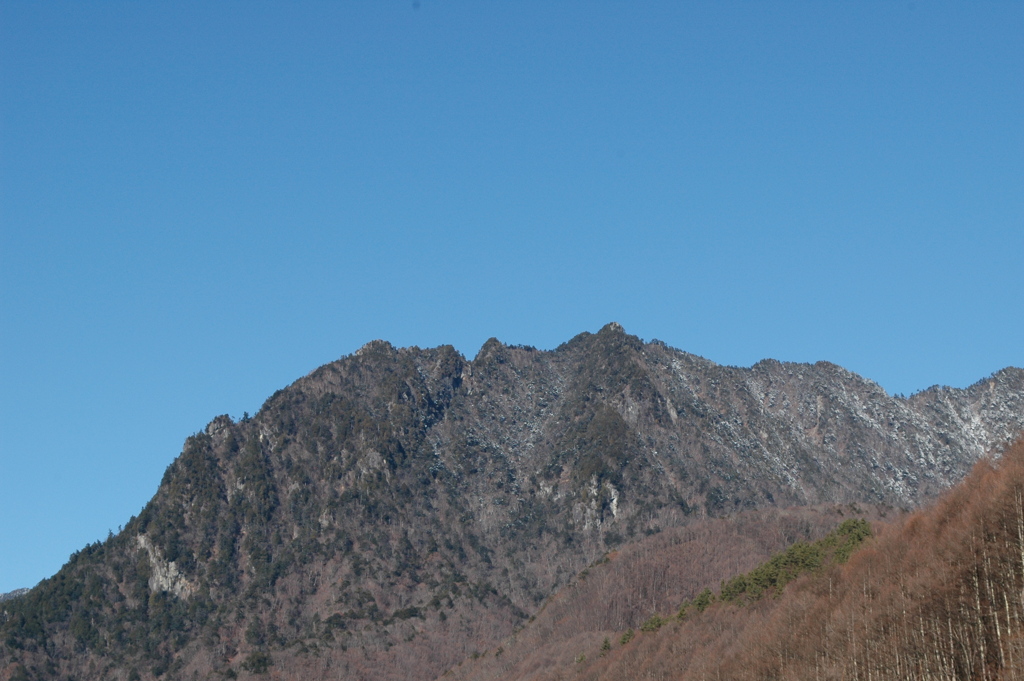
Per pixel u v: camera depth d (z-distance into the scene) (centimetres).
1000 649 10331
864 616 12631
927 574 12394
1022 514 11806
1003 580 11269
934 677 10744
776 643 14075
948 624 11100
